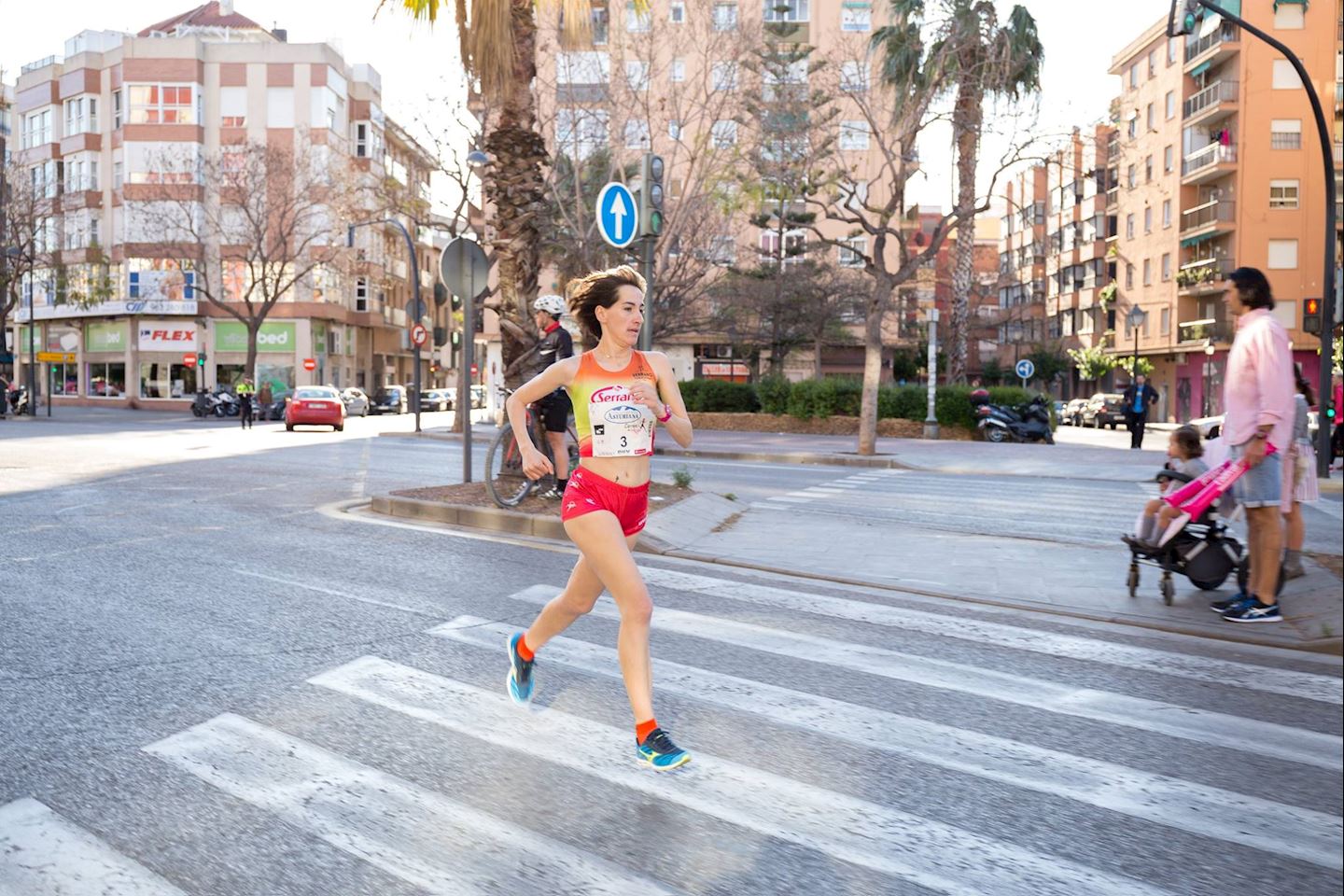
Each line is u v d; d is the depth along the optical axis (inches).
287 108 2190.0
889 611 267.0
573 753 164.2
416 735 171.6
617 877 124.2
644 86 1173.1
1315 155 1942.7
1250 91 1952.5
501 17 489.1
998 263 3398.1
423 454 809.5
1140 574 314.3
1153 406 2372.0
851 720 182.9
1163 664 222.5
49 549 338.0
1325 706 195.3
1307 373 1926.7
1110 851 133.6
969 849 133.3
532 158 494.6
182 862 127.0
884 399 1166.3
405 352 2913.4
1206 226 2025.1
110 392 2274.9
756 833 136.7
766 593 286.5
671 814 142.4
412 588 284.4
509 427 412.8
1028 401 1162.0
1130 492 598.2
